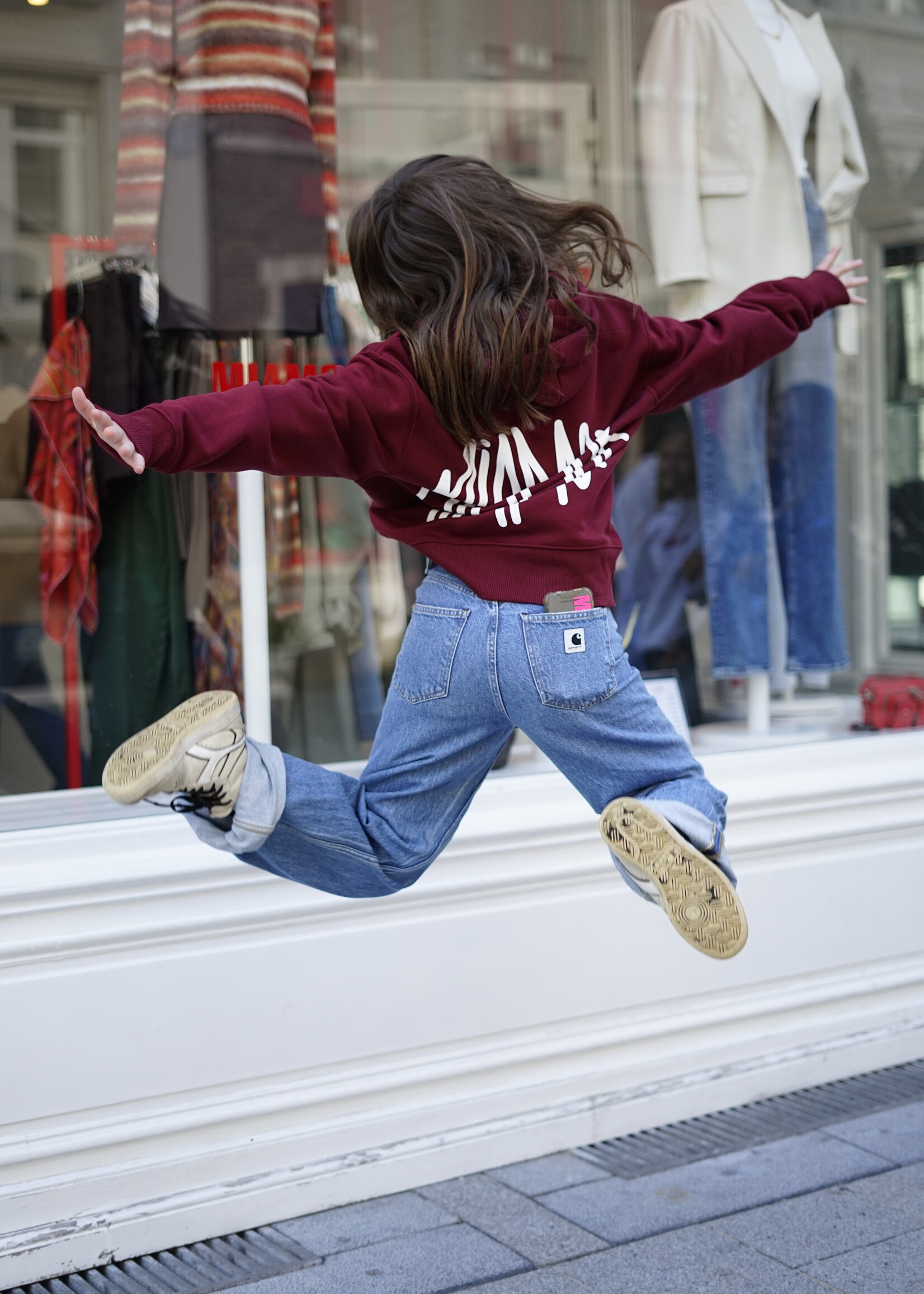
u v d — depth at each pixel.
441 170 1.64
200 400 1.35
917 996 3.10
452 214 1.55
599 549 1.58
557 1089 2.63
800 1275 2.12
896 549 3.58
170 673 2.72
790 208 3.26
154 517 2.69
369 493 1.62
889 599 3.57
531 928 2.61
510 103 3.15
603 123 3.23
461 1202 2.41
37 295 2.60
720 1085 2.80
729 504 3.33
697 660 3.31
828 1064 2.94
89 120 2.61
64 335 2.62
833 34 3.37
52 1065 2.21
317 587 2.86
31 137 2.57
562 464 1.57
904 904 3.06
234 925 2.33
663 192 3.25
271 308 2.76
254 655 2.77
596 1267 2.16
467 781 1.70
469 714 1.58
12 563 2.61
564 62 3.19
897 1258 2.17
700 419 3.31
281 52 2.74
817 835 2.92
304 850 1.64
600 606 1.58
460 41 3.07
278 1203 2.35
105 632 2.67
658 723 1.60
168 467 1.32
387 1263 2.19
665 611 3.27
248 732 2.78
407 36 3.00
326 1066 2.44
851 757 3.12
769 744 3.17
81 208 2.62
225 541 2.75
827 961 2.96
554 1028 2.65
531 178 3.19
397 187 1.63
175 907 2.31
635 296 3.27
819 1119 2.75
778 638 3.40
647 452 3.26
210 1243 2.28
